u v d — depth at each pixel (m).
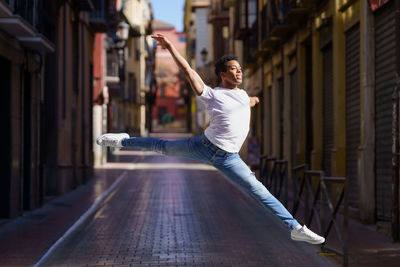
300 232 4.45
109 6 25.36
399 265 7.25
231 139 4.33
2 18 10.31
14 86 11.90
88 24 22.05
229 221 11.38
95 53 28.64
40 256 8.09
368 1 10.96
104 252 8.33
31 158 13.08
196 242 9.05
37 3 12.28
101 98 29.09
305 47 17.59
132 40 46.50
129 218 11.86
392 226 8.95
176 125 82.38
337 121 13.14
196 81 4.31
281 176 12.37
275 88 22.48
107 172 25.31
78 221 11.36
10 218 11.56
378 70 10.85
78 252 8.35
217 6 36.91
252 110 29.23
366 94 11.03
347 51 13.00
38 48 12.70
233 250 8.38
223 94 4.36
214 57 40.56
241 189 17.98
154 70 66.06
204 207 13.71
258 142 25.45
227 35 38.50
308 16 16.25
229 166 4.41
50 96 16.19
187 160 34.69
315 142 15.53
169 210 13.13
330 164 14.57
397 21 9.08
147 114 56.75
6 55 11.26
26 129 13.07
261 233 9.91
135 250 8.44
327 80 14.94
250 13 26.61
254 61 26.78
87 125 21.92
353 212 11.67
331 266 7.25
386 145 10.34
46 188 15.88
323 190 8.10
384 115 10.47
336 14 13.26
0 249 8.62
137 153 41.38
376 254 7.96
